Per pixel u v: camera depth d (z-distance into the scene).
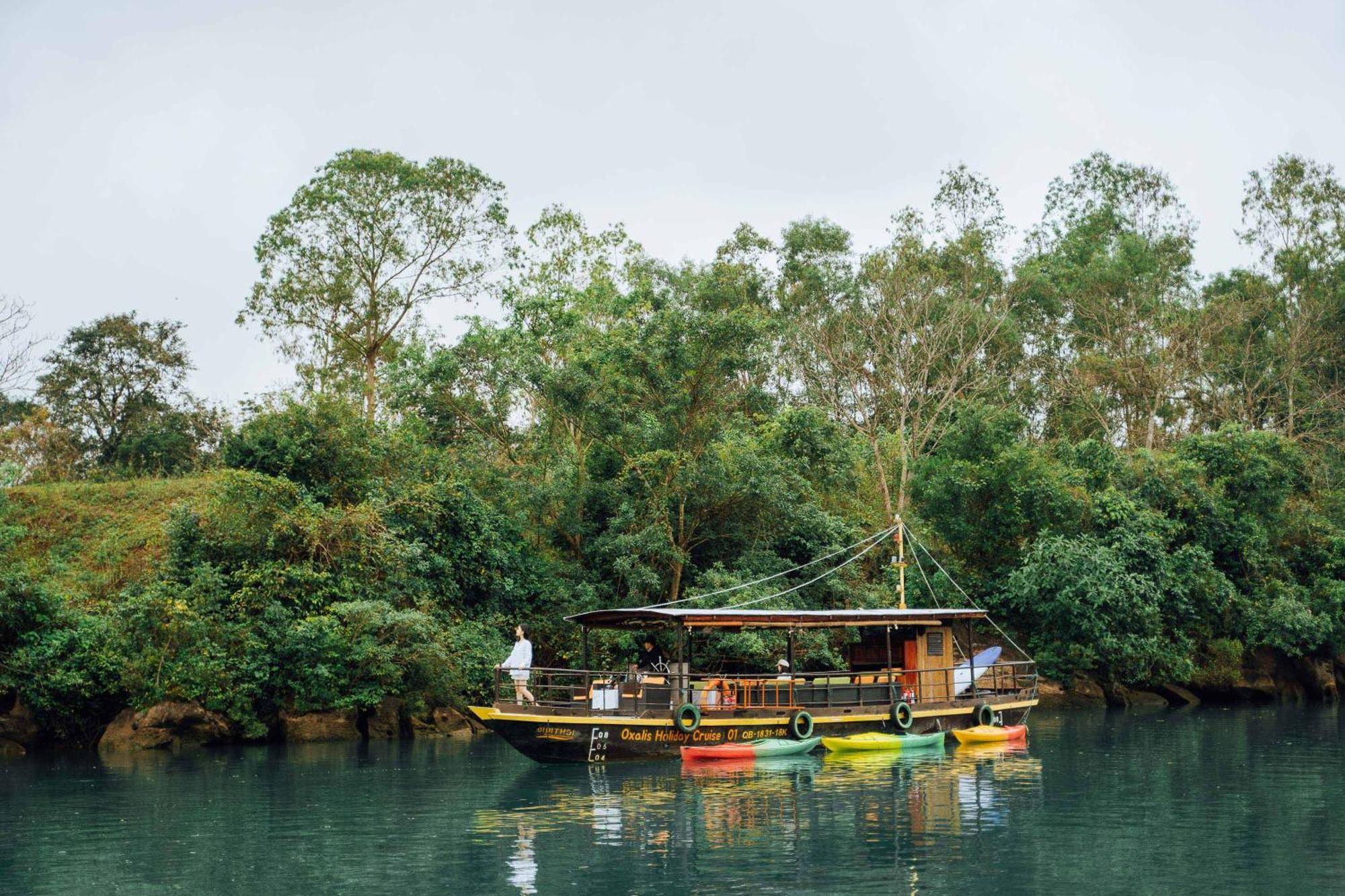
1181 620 37.06
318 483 30.25
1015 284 52.66
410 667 27.50
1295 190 54.22
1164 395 51.25
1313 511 42.44
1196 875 12.78
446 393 35.50
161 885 12.77
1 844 14.88
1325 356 52.75
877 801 17.59
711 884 12.54
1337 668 40.47
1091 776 19.98
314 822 16.19
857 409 48.97
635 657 31.23
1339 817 16.11
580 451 34.69
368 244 39.22
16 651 24.27
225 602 26.72
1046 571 34.47
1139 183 58.28
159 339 48.56
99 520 32.72
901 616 25.25
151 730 24.72
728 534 33.19
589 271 41.16
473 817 16.50
